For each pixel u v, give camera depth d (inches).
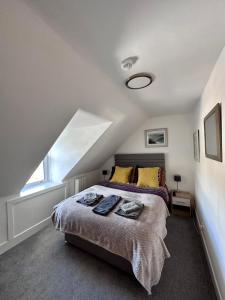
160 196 103.3
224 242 49.2
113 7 31.5
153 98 93.0
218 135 50.5
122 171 143.5
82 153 116.3
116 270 66.2
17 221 86.7
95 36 39.3
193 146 128.1
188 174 134.6
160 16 34.2
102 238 65.3
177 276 63.7
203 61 53.4
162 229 70.1
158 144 145.1
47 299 54.1
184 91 82.0
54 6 30.9
